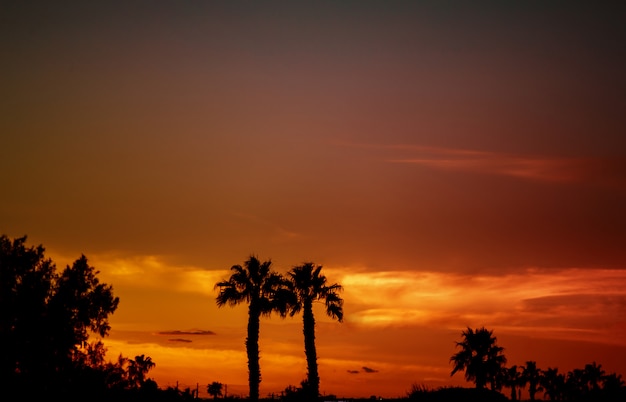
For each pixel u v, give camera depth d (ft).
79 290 183.73
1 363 171.63
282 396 201.26
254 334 199.31
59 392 175.94
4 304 174.40
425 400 192.95
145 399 200.64
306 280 203.51
